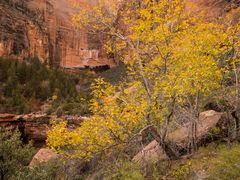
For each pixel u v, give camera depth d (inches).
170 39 317.7
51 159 520.7
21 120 1583.4
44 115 1777.8
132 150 438.3
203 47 309.1
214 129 398.9
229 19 376.2
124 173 340.2
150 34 312.5
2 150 449.4
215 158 331.6
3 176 433.7
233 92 347.9
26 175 404.2
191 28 325.7
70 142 297.1
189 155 357.4
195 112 348.5
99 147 303.3
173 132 420.5
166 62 320.2
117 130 305.3
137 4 344.2
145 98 329.1
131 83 335.9
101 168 415.8
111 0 352.8
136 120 306.8
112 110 289.6
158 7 312.8
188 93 344.5
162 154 387.2
